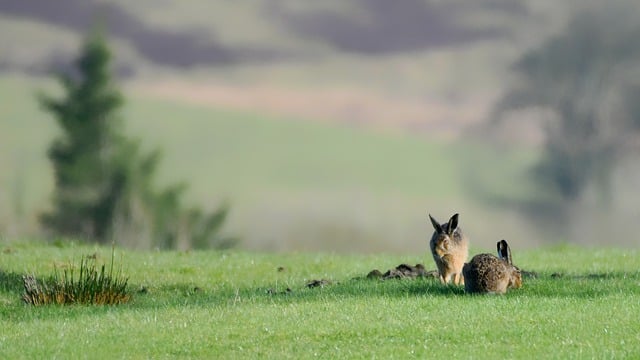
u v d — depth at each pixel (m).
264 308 63.50
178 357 51.06
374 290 70.88
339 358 49.88
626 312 59.69
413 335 54.31
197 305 67.31
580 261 96.81
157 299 71.94
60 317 62.91
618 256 101.56
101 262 92.75
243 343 53.34
